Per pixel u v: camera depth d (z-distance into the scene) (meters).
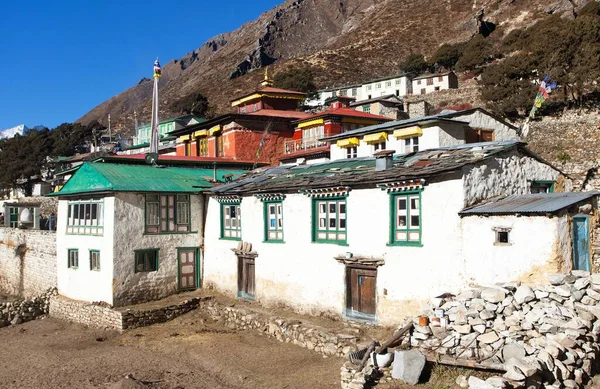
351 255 18.38
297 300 20.55
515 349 11.48
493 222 14.61
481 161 16.19
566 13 107.94
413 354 12.38
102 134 97.31
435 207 16.11
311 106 86.00
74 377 16.52
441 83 85.44
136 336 20.97
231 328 21.36
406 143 28.73
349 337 16.36
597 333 11.92
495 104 56.69
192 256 25.88
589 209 14.37
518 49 85.56
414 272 16.58
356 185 18.34
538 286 13.01
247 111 47.97
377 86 92.81
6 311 25.19
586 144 40.50
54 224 42.88
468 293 13.55
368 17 172.75
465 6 141.25
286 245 21.14
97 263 24.28
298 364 16.17
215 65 185.12
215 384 15.45
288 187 20.80
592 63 50.06
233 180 27.34
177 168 29.59
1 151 79.50
